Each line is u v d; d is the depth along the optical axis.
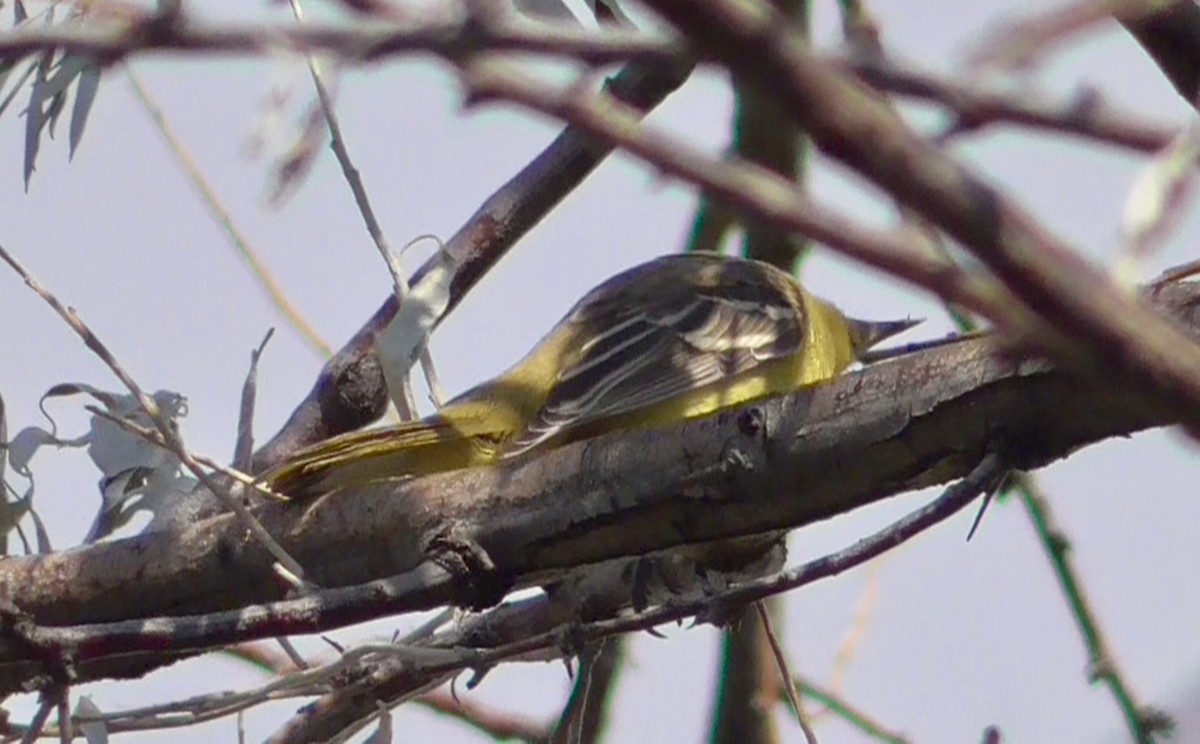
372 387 9.73
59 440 8.22
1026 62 2.67
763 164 9.55
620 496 6.62
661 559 8.54
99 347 7.07
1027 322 2.60
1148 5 2.87
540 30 2.83
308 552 7.12
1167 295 5.34
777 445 6.29
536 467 6.84
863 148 2.51
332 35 2.85
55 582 7.26
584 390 9.20
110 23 3.14
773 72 2.49
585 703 9.41
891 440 6.05
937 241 2.86
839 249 2.66
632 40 2.80
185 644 6.50
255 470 9.53
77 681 6.75
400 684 8.49
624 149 2.73
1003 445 5.83
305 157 3.40
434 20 2.80
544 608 8.66
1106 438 5.68
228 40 2.90
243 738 8.23
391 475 8.14
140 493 8.34
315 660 8.87
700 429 6.49
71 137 8.27
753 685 10.07
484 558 6.82
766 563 8.61
